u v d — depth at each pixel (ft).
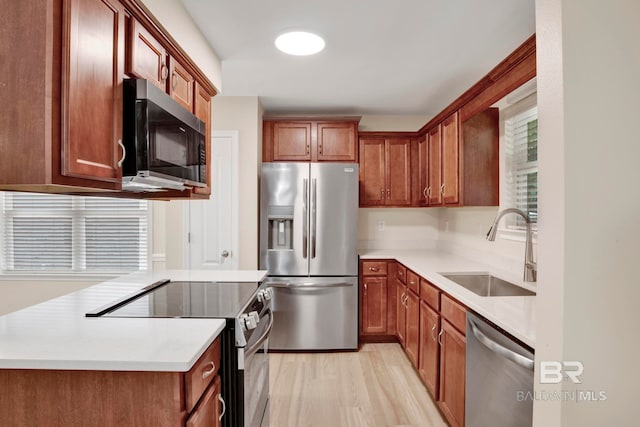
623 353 3.11
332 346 11.09
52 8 3.39
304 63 8.58
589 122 3.09
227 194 11.18
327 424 7.38
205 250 11.21
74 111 3.60
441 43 7.54
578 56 3.08
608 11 3.10
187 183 5.72
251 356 5.40
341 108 12.42
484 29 6.93
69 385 3.58
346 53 8.04
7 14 3.41
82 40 3.73
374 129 13.39
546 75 3.31
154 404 3.56
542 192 3.39
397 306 11.39
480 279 8.54
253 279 7.16
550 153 3.26
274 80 9.70
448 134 9.82
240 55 8.13
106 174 4.09
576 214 3.10
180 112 5.41
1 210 11.22
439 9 6.24
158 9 5.20
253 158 11.17
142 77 4.98
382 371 9.84
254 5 6.15
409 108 12.37
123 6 4.50
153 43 5.31
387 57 8.21
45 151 3.37
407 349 10.18
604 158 3.10
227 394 4.80
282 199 11.03
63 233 11.30
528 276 7.27
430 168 11.41
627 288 3.10
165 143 4.91
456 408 6.56
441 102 11.71
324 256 11.07
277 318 11.02
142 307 5.25
